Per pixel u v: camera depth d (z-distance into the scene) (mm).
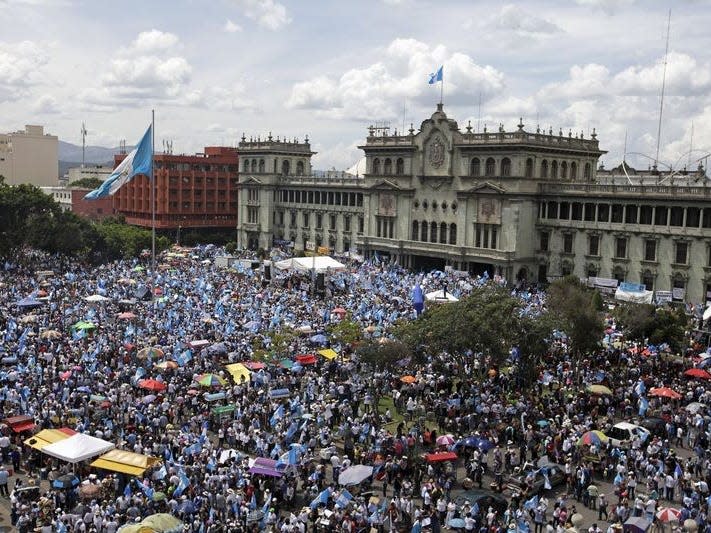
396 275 108438
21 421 44969
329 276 103625
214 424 48906
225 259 119438
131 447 42875
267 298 87438
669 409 52281
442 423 51094
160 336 66312
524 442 46875
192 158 177250
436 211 121750
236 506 36031
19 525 34594
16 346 61031
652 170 133375
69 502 37469
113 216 187375
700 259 93250
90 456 38656
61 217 125375
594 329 63625
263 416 49219
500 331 55312
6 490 40656
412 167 125375
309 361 60406
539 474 42375
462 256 115562
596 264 104500
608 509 39938
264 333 68188
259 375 56000
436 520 35750
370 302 84625
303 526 34188
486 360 63938
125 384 52844
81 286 94562
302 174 164875
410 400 52531
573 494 42281
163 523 31938
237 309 79125
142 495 36656
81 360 57750
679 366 63875
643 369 61781
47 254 130000
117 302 83812
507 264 108875
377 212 132625
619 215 101625
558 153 114625
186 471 39000
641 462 43719
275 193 160625
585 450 45625
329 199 147375
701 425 48312
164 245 142875
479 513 37031
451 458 42625
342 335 66750
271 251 143625
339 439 47344
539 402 53375
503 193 109562
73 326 69625
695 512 36719
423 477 43406
